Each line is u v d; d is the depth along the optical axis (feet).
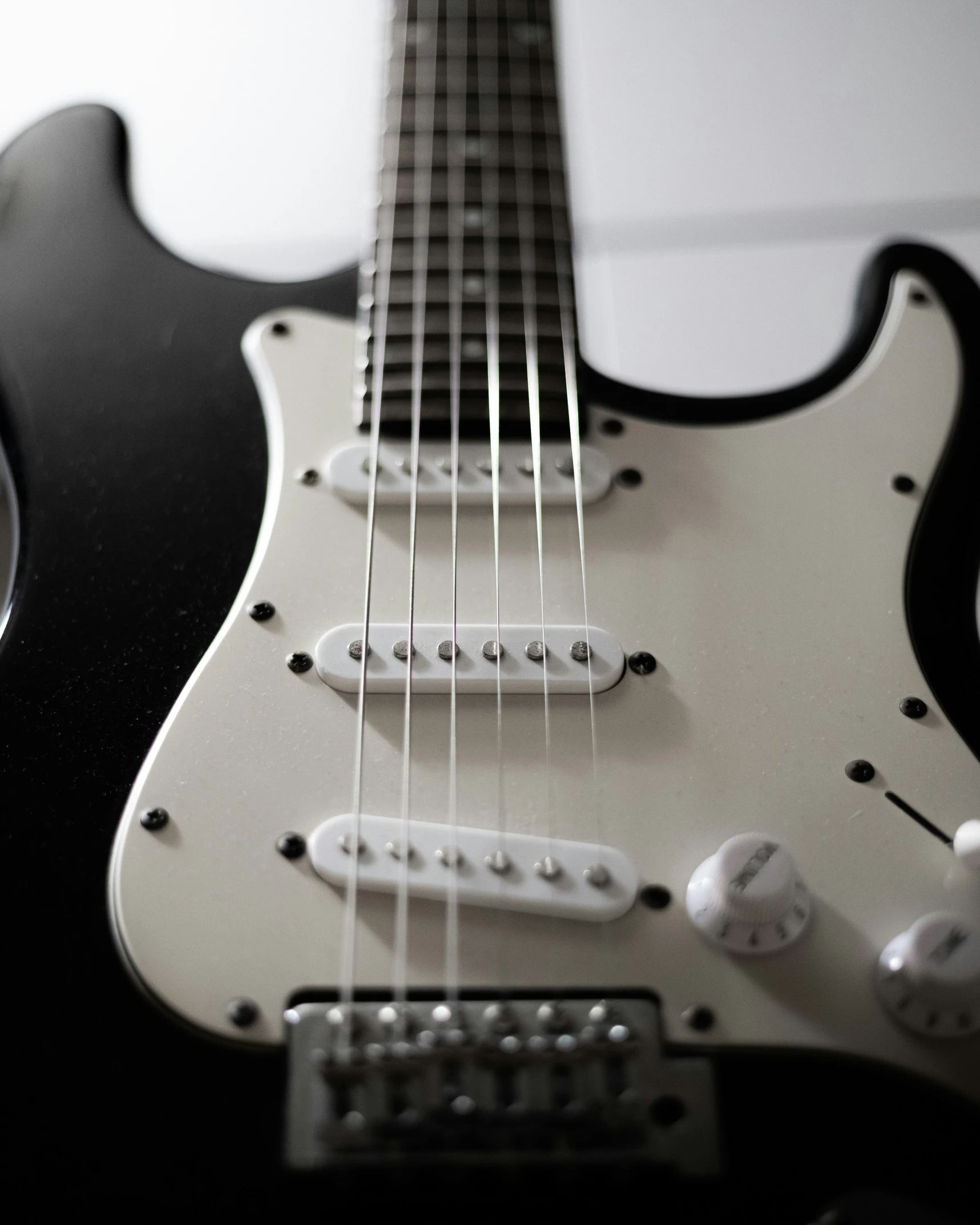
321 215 2.69
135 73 2.85
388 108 2.01
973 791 1.48
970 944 1.35
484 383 1.71
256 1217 1.26
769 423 1.73
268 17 2.93
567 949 1.37
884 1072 1.33
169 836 1.42
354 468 1.65
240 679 1.51
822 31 2.92
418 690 1.50
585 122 2.79
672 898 1.40
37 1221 1.26
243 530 1.61
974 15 2.93
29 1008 1.34
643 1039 1.34
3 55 2.86
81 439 1.68
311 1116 1.29
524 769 1.46
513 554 1.60
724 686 1.53
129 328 1.78
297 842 1.42
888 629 1.58
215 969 1.36
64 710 1.49
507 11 2.15
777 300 2.57
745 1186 1.28
